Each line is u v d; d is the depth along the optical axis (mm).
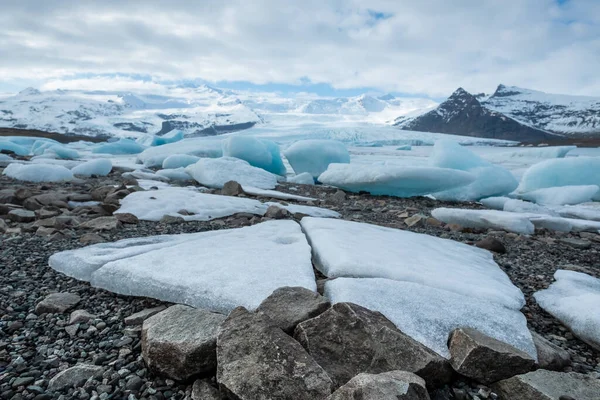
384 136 129500
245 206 8781
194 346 2533
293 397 2119
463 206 12898
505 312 3438
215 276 3787
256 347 2432
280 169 21484
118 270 4016
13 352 2854
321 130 135375
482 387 2566
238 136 20438
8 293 3818
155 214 7793
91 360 2781
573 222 9516
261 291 3467
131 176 15203
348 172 14250
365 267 4125
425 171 12750
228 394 2242
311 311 3021
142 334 2861
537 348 2967
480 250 6188
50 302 3555
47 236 5934
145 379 2566
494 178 15273
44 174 12711
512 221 8234
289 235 5758
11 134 70188
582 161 16484
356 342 2639
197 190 12156
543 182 16750
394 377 2100
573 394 2350
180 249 4727
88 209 7879
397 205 12242
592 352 3223
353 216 9555
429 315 3197
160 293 3627
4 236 5859
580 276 4859
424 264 4574
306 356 2367
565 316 3650
